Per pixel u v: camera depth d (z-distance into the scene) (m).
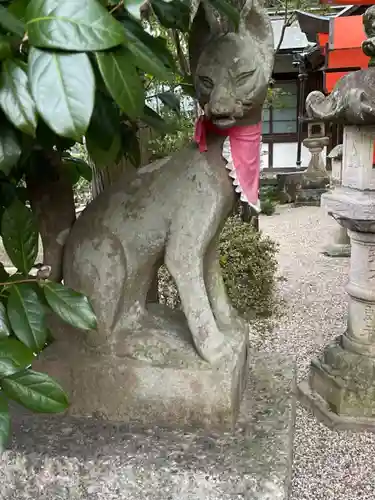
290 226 6.14
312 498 1.59
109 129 0.96
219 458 1.13
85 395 1.29
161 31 2.25
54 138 1.07
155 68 0.80
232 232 3.10
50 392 0.88
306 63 8.03
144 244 1.28
